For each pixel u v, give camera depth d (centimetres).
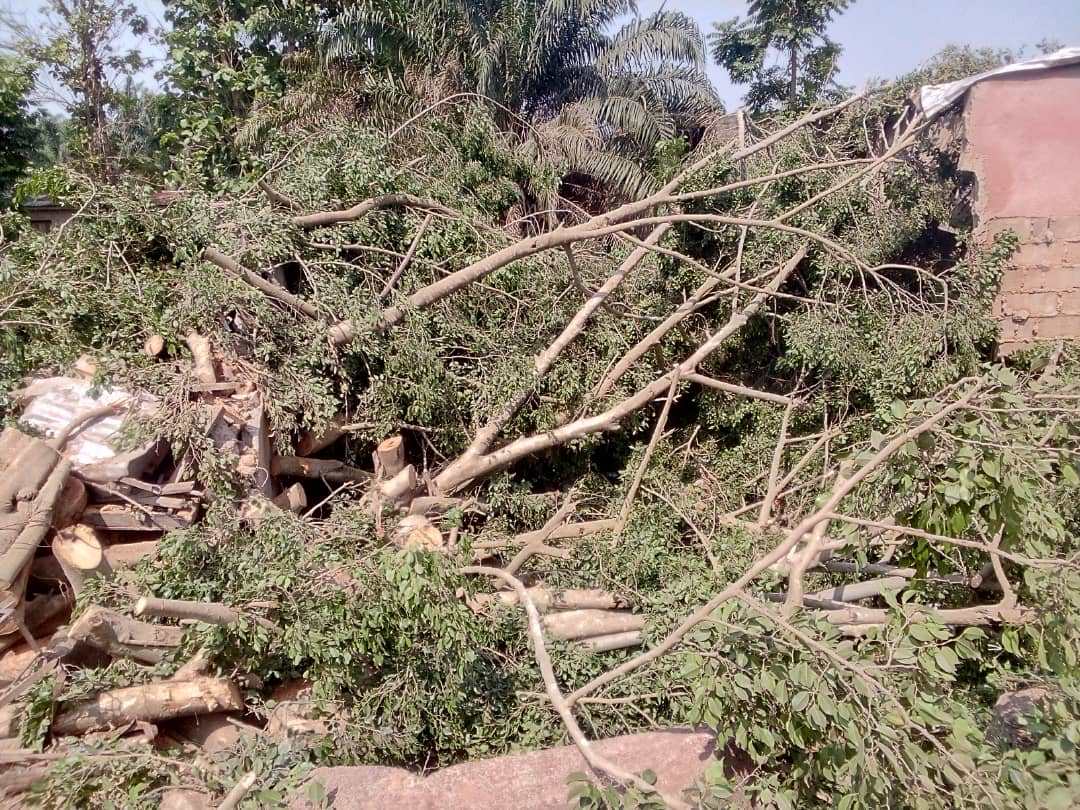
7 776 369
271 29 1229
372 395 635
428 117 915
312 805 357
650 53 1387
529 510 670
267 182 758
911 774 302
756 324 798
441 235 752
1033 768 285
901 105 900
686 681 400
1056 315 835
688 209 812
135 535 523
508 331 730
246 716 459
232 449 539
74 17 1538
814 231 761
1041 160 845
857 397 748
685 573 540
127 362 564
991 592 485
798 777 353
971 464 364
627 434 743
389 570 420
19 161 1459
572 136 1277
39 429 521
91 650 457
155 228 644
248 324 612
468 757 441
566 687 461
